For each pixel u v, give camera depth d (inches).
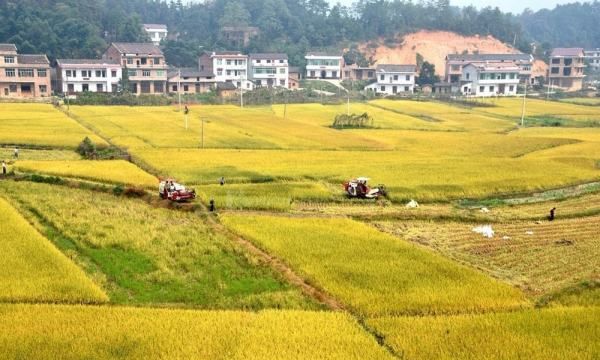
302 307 1080.8
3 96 5315.0
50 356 856.9
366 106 5575.8
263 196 1921.8
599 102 6195.9
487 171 2422.5
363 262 1280.8
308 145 3157.0
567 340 928.3
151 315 1003.3
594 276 1256.2
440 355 881.5
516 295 1120.8
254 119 4330.7
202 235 1508.4
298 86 7052.2
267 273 1249.4
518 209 1926.7
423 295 1106.7
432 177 2278.5
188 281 1206.3
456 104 5925.2
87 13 7332.7
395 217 1754.4
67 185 2073.1
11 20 6284.5
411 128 4121.6
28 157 2635.3
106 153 2721.5
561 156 2896.2
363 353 877.2
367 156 2822.3
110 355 863.7
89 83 5826.8
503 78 7145.7
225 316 1005.2
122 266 1283.2
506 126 4340.6
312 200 1941.4
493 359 868.0
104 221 1605.6
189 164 2454.5
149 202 1863.9
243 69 6889.8
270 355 868.6
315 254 1331.2
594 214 1862.7
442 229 1654.8
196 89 6392.7
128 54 6018.7
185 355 866.8
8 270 1170.6
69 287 1101.1
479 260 1375.5
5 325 944.3
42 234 1483.8
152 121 3956.7
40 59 5546.3
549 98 6638.8
